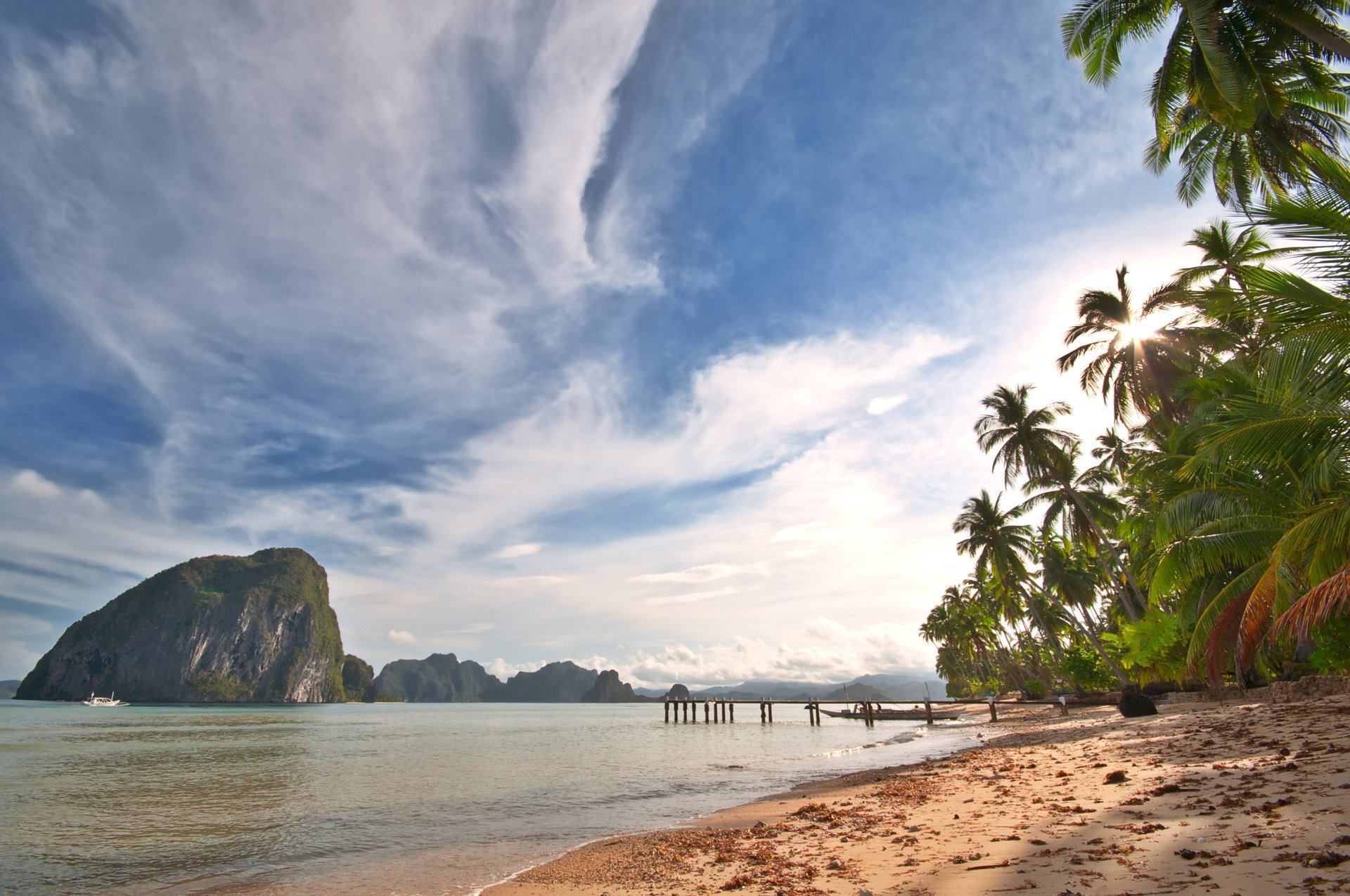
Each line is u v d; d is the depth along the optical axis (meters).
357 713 156.50
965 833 9.17
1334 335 8.95
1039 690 71.06
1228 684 30.88
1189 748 14.17
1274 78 18.30
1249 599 15.48
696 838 12.06
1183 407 27.86
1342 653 19.89
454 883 10.49
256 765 33.91
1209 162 23.23
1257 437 11.10
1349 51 15.45
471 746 46.09
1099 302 30.69
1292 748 11.41
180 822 18.33
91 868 13.19
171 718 105.56
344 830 16.47
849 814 12.62
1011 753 21.52
